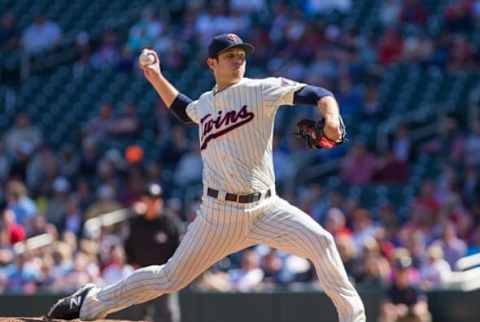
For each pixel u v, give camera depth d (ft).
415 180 184.44
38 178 204.13
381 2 241.76
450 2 238.27
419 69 217.56
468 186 175.94
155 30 242.99
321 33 227.40
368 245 139.64
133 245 123.44
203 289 140.87
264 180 70.69
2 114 239.30
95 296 75.97
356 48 223.51
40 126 230.07
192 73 230.68
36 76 250.16
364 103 204.64
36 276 147.13
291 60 224.53
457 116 203.10
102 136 214.90
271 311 136.77
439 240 151.64
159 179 190.80
